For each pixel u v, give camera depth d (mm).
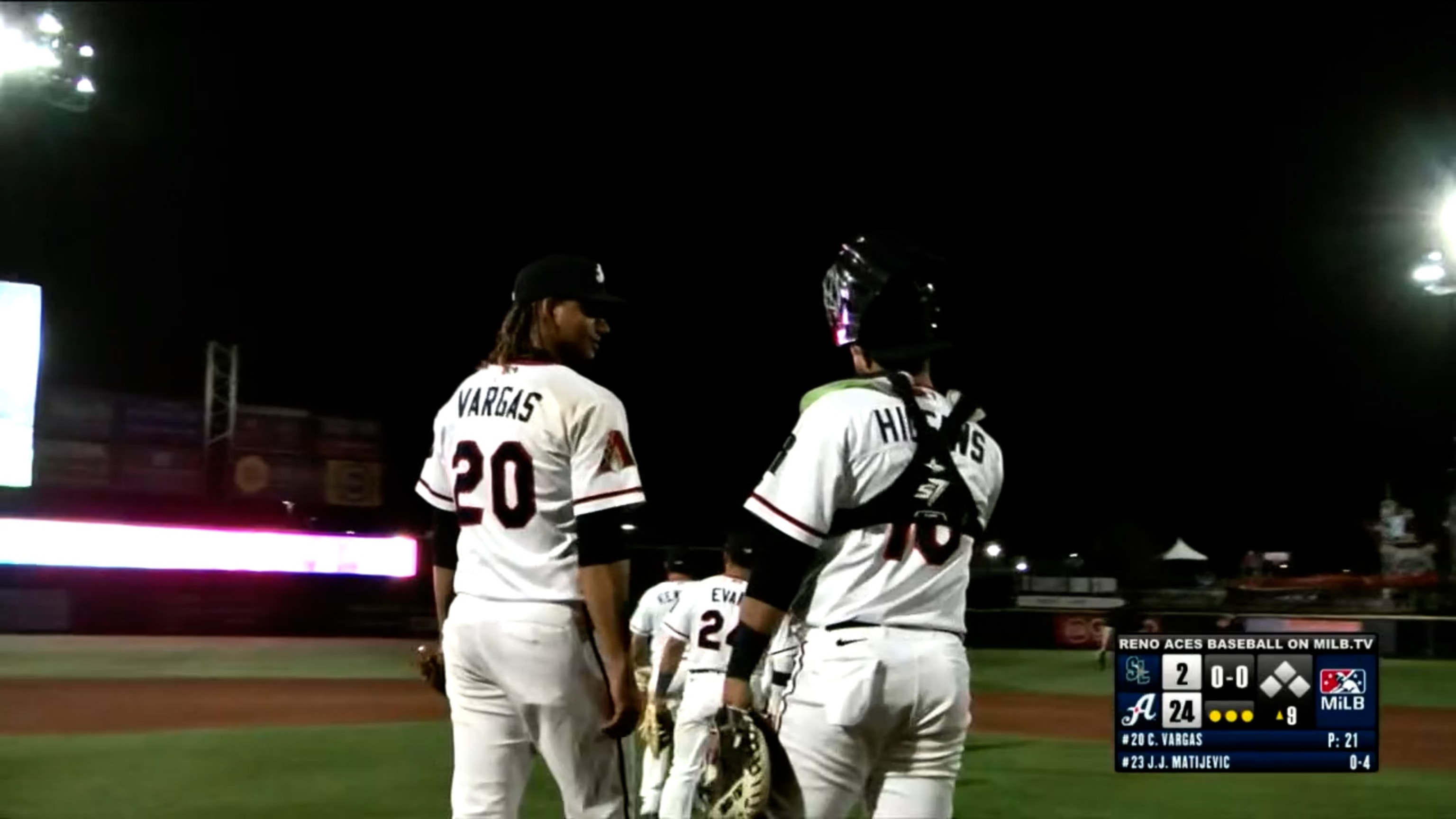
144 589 64750
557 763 7410
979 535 6797
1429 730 27969
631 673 7246
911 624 6453
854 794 6465
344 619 69312
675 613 15055
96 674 39969
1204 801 17781
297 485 74250
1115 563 91250
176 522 70000
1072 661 54094
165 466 70438
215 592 66562
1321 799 17922
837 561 6477
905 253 6840
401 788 18156
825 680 6359
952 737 6594
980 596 71875
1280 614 57375
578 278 7773
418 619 71062
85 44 39375
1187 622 52375
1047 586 75750
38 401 67125
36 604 62188
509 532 7367
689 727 14625
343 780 18891
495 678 7375
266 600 67688
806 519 6289
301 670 43219
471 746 7535
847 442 6367
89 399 68625
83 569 63312
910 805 6566
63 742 23141
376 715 28672
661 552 64500
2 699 31641
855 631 6375
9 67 37906
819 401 6531
